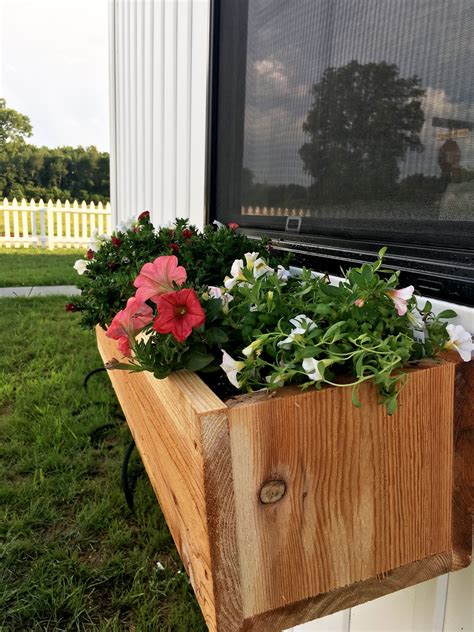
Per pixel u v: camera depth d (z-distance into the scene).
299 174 1.60
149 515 1.87
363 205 1.30
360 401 0.69
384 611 1.09
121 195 4.18
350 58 1.31
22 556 1.68
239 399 0.65
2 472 2.12
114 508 1.92
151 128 3.04
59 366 3.55
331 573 0.71
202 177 2.29
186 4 2.35
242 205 2.01
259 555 0.66
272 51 1.71
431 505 0.77
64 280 7.32
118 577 1.59
